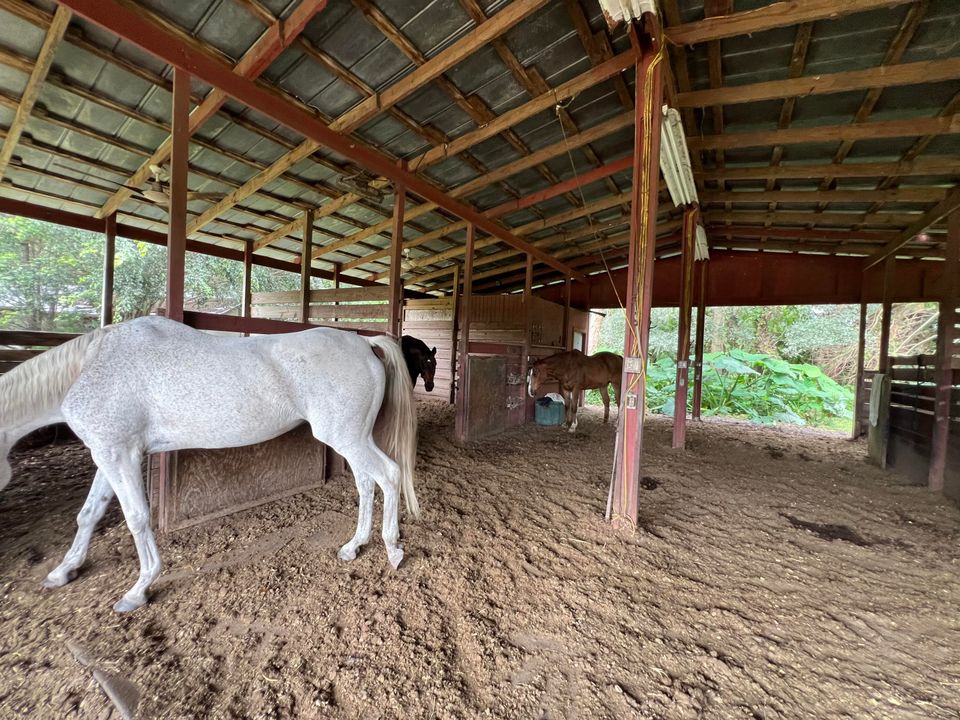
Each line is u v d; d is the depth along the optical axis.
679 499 2.86
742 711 1.14
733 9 2.10
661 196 4.74
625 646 1.38
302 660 1.29
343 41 2.27
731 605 1.63
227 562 1.83
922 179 3.69
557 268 6.69
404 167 3.46
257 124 2.99
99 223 4.47
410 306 7.68
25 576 1.66
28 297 8.33
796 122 3.22
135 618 1.45
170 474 2.04
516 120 2.90
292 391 1.75
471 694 1.18
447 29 2.23
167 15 2.02
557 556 1.98
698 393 6.63
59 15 1.94
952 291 3.07
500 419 5.10
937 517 2.59
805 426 6.54
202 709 1.11
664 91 2.48
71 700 1.12
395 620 1.48
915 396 3.49
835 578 1.85
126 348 1.53
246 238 5.38
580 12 2.23
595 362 5.57
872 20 2.19
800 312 10.16
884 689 1.23
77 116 2.83
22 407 1.47
